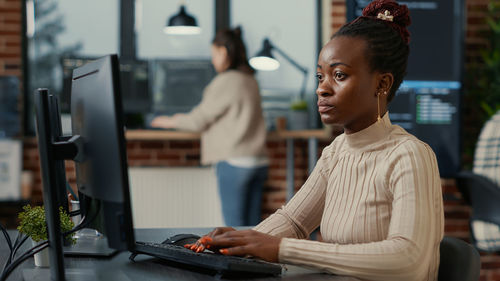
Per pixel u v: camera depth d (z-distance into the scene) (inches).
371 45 39.7
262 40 157.8
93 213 37.3
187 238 46.0
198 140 150.0
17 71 148.3
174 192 146.6
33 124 150.6
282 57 156.5
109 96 32.6
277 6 157.4
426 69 135.6
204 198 147.2
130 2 154.4
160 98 145.8
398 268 35.1
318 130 140.1
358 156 42.5
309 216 48.1
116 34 154.6
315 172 48.9
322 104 41.1
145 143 149.3
